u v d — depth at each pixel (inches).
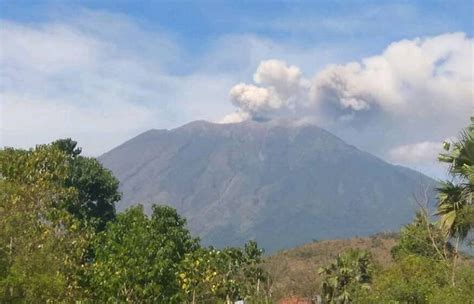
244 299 1802.4
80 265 1331.2
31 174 1341.0
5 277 954.7
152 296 1368.1
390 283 1135.0
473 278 916.0
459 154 766.5
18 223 1059.9
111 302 1323.8
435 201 801.6
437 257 1296.8
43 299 963.3
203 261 1649.9
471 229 765.9
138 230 1444.4
